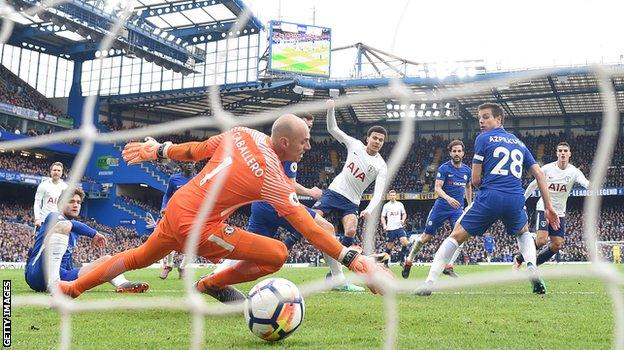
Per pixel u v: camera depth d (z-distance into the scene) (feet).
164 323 12.51
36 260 19.86
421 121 138.31
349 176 21.79
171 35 118.73
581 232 104.22
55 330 11.59
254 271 12.89
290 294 10.13
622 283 6.81
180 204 11.84
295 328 10.11
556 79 99.55
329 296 18.94
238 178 11.23
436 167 126.93
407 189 123.24
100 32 102.22
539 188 19.25
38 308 15.06
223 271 13.15
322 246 10.18
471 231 19.08
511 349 9.41
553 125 130.93
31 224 107.45
